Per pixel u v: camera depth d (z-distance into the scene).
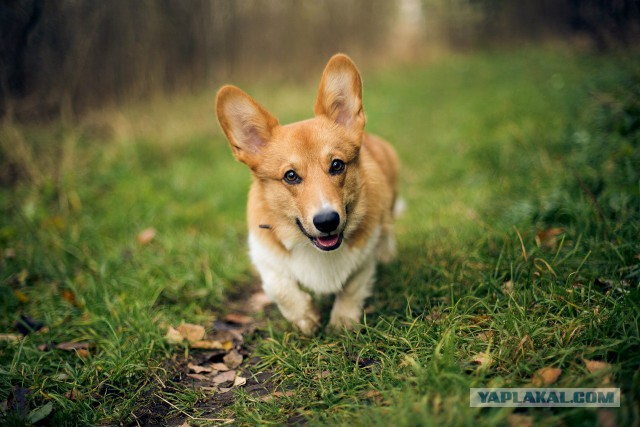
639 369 0.60
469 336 0.73
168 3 1.95
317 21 3.20
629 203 0.92
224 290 1.06
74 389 0.76
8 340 0.87
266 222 0.87
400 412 0.58
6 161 1.48
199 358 0.85
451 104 2.34
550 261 0.83
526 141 1.47
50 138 1.56
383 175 0.98
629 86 1.40
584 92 1.72
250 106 0.84
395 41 4.04
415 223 1.21
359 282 0.88
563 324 0.69
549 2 3.87
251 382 0.79
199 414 0.73
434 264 0.95
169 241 1.17
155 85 1.92
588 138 1.22
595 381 0.60
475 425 0.55
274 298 0.89
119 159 1.63
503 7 4.29
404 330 0.79
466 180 1.40
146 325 0.88
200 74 2.16
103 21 1.74
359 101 0.84
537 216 1.00
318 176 0.80
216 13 2.24
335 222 0.77
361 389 0.69
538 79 2.47
